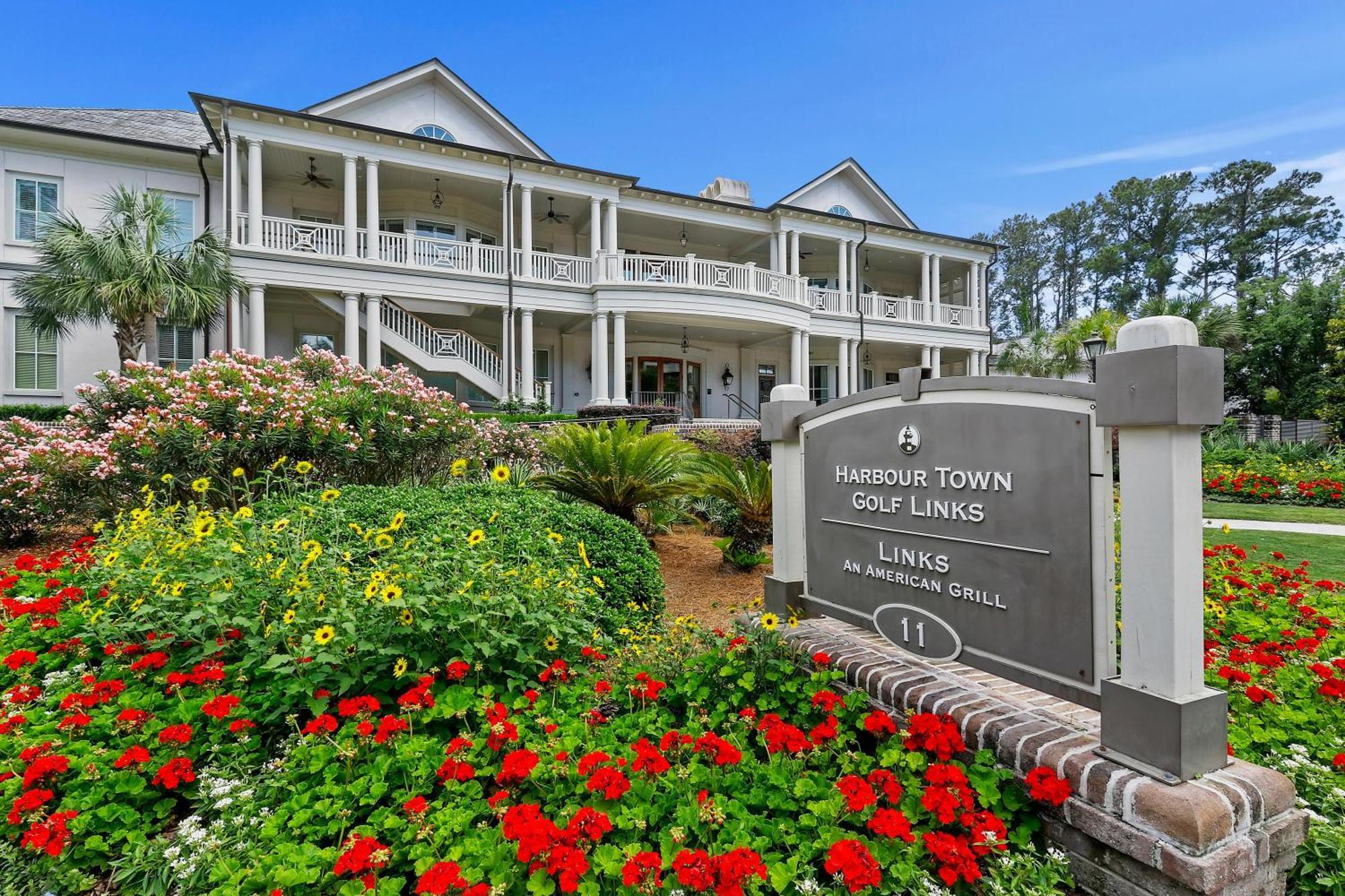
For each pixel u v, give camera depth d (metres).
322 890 1.69
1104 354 1.85
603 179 16.06
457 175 14.70
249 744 2.36
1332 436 17.98
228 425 6.02
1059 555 2.04
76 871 1.84
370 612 2.72
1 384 13.44
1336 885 1.73
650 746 2.03
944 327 21.64
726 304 16.50
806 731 2.41
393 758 2.13
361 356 15.42
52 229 11.45
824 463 3.09
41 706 2.68
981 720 2.14
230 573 2.99
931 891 1.61
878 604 2.76
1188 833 1.57
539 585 2.95
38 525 6.72
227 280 11.67
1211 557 5.22
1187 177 46.41
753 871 1.47
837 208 21.70
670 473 6.77
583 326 18.23
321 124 13.11
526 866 1.67
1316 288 22.02
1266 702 2.49
